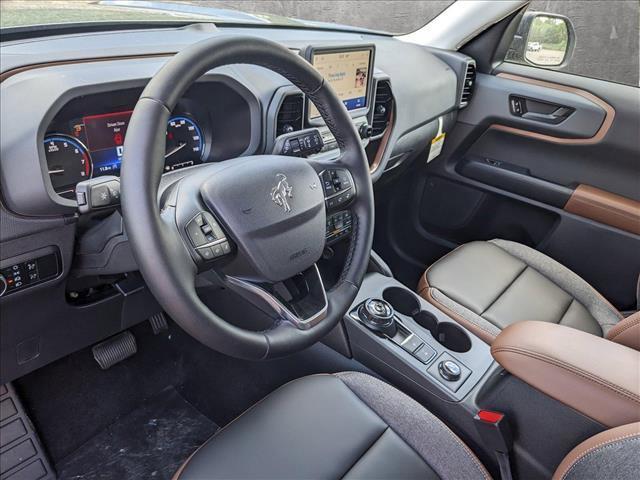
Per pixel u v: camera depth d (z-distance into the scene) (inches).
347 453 33.3
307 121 45.2
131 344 56.6
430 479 32.9
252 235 29.9
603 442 27.0
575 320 53.9
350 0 82.0
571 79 66.0
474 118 72.8
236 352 28.4
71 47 36.6
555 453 34.2
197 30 49.2
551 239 70.2
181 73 26.1
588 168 65.5
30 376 53.0
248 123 41.7
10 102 29.7
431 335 47.3
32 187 30.6
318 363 49.5
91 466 50.3
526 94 68.0
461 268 57.6
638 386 29.0
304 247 32.4
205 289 43.0
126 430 53.7
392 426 35.7
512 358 33.4
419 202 79.5
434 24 74.0
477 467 34.4
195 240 28.4
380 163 57.9
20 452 48.7
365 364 46.9
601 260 66.9
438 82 64.7
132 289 42.8
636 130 61.1
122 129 35.5
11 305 35.3
